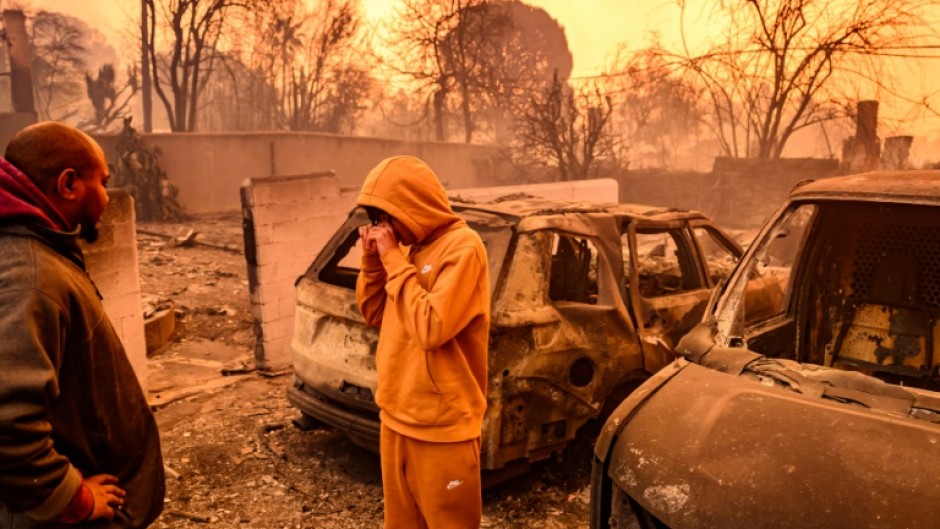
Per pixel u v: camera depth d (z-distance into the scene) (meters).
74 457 1.69
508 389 3.77
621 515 2.42
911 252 3.66
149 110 29.17
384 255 2.25
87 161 1.75
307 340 4.32
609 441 2.49
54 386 1.51
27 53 27.22
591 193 10.71
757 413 2.36
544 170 24.72
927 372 3.63
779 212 3.38
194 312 8.43
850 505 1.96
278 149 23.28
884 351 3.75
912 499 1.93
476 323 2.34
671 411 2.51
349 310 4.03
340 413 4.06
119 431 1.79
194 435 4.80
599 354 4.12
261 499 3.93
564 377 3.98
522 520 3.76
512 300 3.81
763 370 2.68
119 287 5.25
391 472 2.40
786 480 2.08
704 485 2.17
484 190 8.91
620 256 4.40
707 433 2.33
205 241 14.34
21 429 1.42
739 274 3.30
